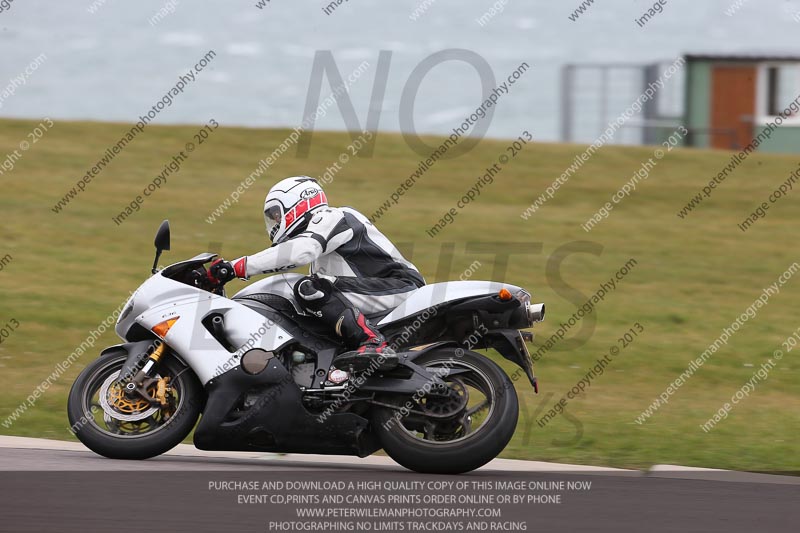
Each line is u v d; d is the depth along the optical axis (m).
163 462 21.16
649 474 21.14
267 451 20.95
